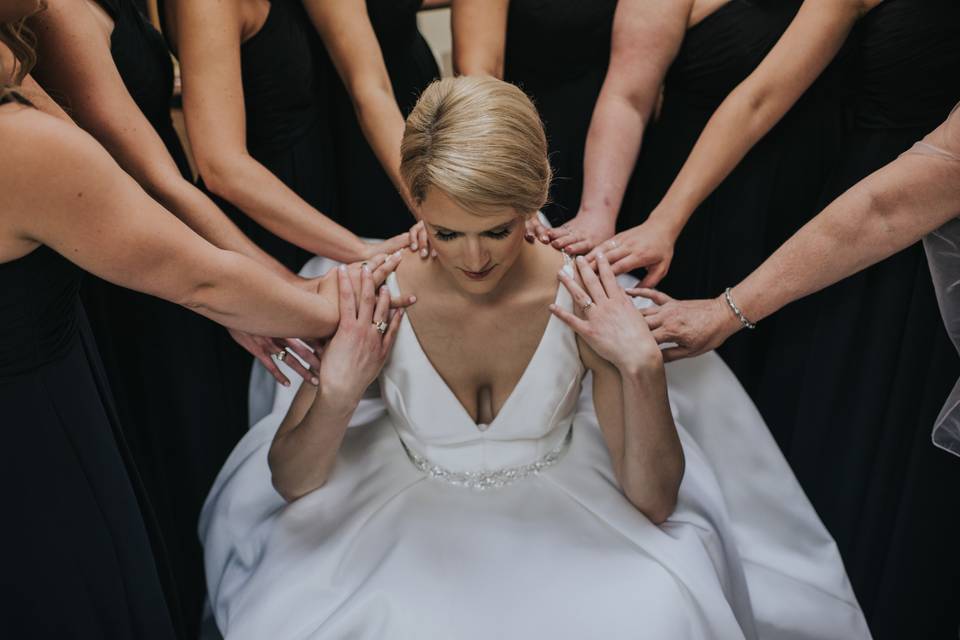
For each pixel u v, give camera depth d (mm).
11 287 1143
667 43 1771
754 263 1930
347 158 2084
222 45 1612
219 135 1637
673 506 1453
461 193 1099
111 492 1378
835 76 1762
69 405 1279
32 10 1045
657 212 1687
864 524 1883
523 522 1417
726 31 1741
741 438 1710
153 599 1494
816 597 1665
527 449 1465
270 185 1660
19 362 1197
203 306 1254
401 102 2109
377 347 1354
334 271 1441
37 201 1049
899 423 1767
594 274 1375
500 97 1114
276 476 1472
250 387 1863
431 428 1430
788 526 1708
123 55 1592
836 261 1507
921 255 1643
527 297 1373
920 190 1438
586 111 2047
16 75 1107
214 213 1548
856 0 1613
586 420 1568
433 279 1373
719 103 1836
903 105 1648
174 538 1963
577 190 2125
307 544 1422
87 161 1051
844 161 1778
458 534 1396
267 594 1371
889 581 1851
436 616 1293
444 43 3564
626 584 1329
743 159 1834
